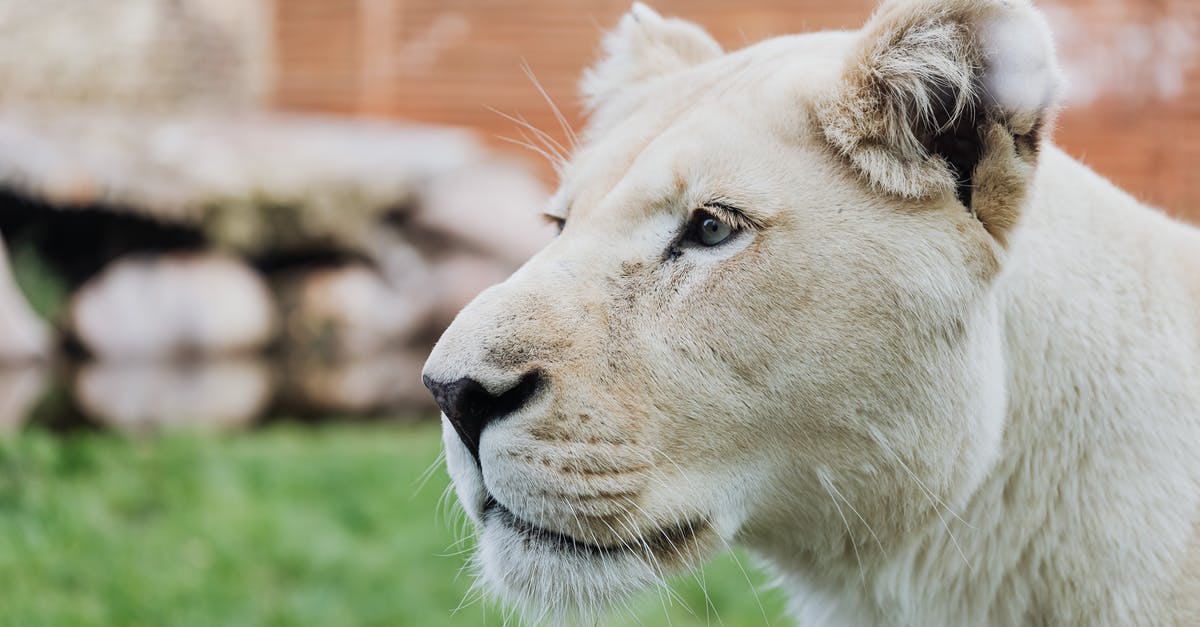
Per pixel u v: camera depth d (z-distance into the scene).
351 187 14.76
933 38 2.42
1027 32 2.37
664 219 2.59
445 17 18.22
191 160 14.21
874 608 2.82
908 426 2.52
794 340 2.48
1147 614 2.60
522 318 2.52
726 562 5.79
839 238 2.47
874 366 2.48
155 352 12.88
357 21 18.45
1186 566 2.58
